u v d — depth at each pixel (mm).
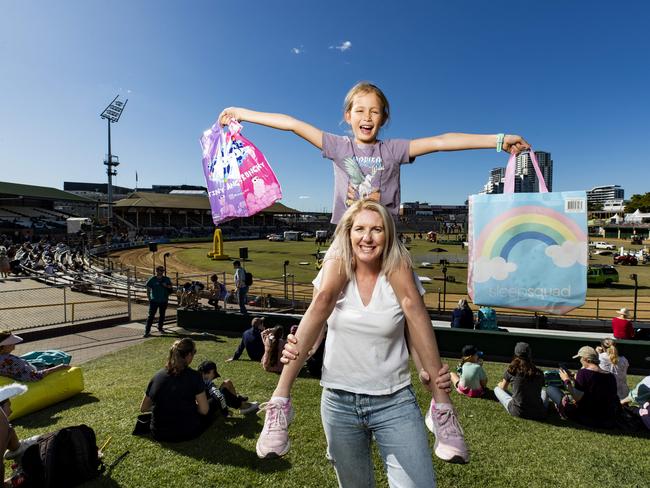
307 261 41156
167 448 4406
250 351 8281
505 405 5789
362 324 1693
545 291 2525
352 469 1804
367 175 2207
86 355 8641
